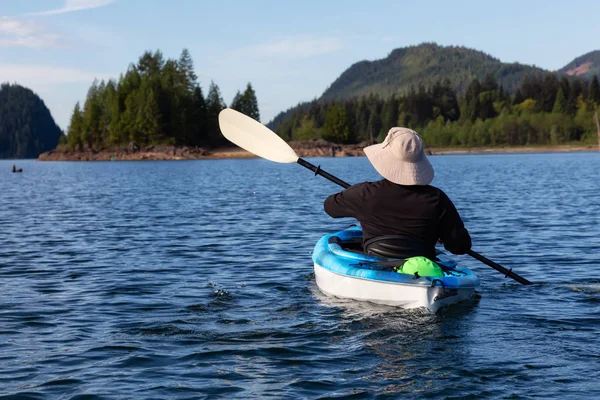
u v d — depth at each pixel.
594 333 5.61
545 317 6.11
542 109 163.12
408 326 5.82
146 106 113.56
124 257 9.77
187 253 10.09
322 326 5.88
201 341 5.51
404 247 6.35
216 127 121.62
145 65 132.12
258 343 5.43
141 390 4.45
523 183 28.23
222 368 4.86
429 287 6.00
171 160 110.94
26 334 5.76
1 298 7.14
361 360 5.00
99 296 7.21
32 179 42.53
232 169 60.34
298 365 4.91
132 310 6.57
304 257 9.64
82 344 5.45
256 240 11.45
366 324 5.90
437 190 6.30
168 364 4.95
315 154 121.81
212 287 7.61
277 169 59.44
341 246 7.53
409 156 6.17
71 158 121.81
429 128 153.25
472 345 5.31
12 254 10.09
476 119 157.00
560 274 8.21
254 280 8.00
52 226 13.85
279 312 6.40
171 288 7.59
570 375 4.65
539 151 130.50
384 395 4.35
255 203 19.56
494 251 10.05
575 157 80.44
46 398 4.31
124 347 5.36
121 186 31.36
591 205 17.25
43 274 8.49
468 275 6.39
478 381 4.56
